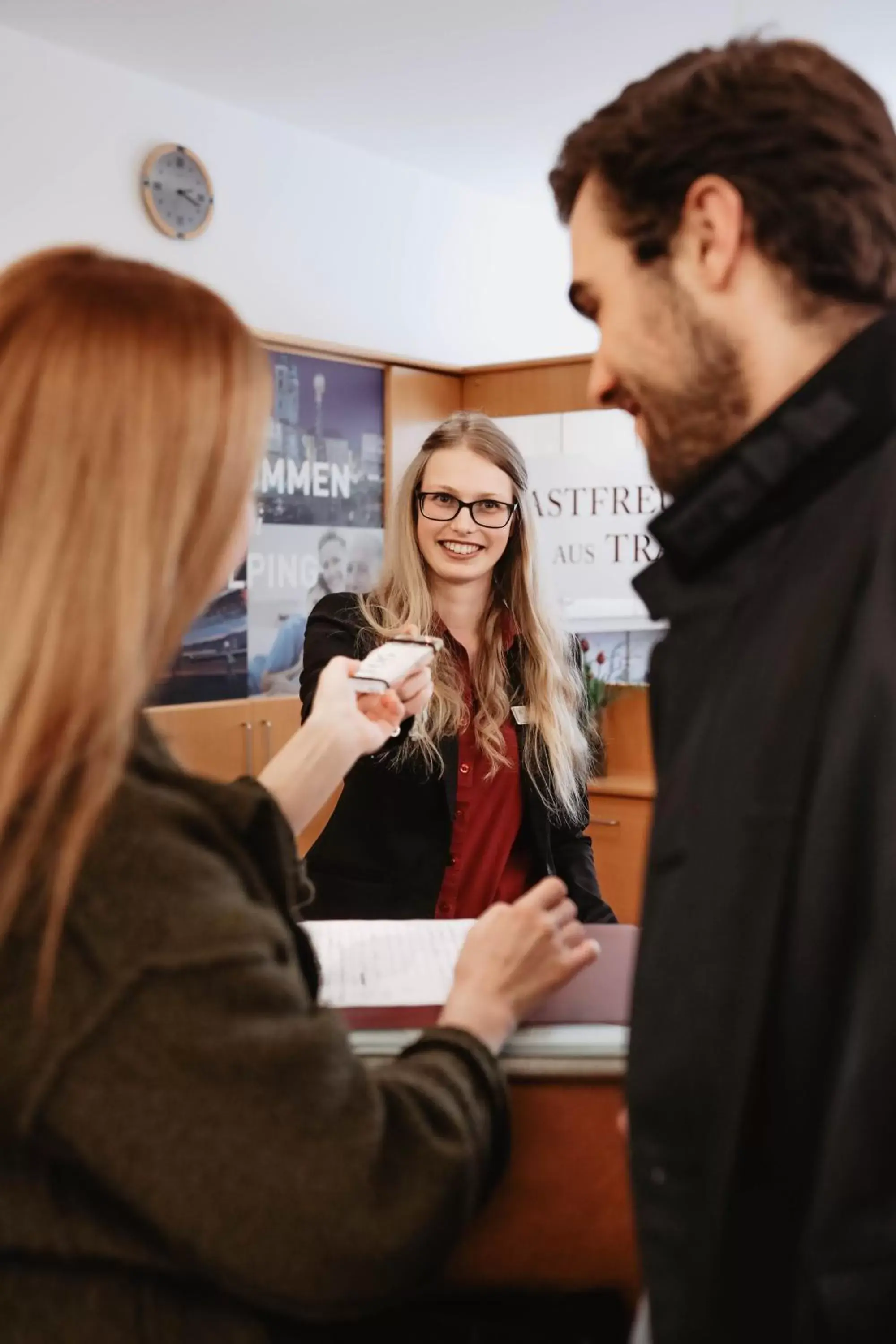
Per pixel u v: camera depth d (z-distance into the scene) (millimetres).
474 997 901
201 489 722
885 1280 484
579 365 4457
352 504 4426
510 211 5648
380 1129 700
